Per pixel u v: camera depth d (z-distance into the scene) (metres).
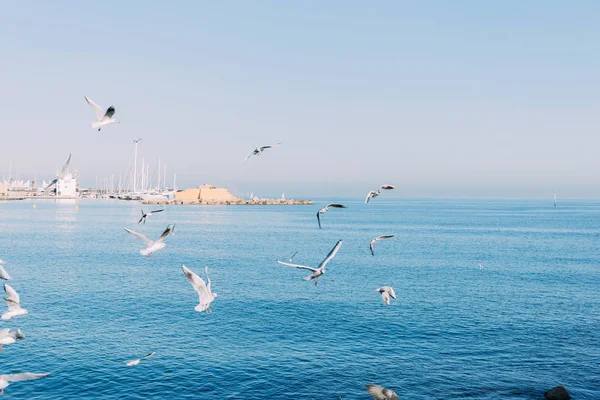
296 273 81.38
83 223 194.00
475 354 41.41
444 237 156.75
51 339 43.69
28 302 57.44
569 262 98.69
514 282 74.56
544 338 45.78
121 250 112.44
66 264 88.50
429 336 46.09
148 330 46.94
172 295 62.47
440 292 66.19
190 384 34.91
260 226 198.88
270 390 34.19
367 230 186.25
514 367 38.66
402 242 140.00
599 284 73.38
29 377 16.00
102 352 40.66
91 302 57.91
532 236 162.25
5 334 19.53
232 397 33.06
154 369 37.31
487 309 56.59
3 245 118.31
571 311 55.97
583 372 37.75
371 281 74.31
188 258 100.69
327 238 150.62
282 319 51.41
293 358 40.03
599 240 148.88
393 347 42.97
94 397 32.72
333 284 71.44
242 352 41.22
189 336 45.28
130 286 68.12
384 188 20.14
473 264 94.81
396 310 55.69
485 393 34.19
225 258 101.25
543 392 34.41
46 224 186.88
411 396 33.59
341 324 49.72
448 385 35.28
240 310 55.06
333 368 38.06
